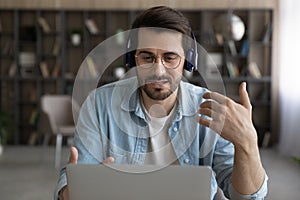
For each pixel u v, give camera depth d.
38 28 7.93
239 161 1.22
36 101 8.06
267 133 7.82
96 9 7.95
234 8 7.89
